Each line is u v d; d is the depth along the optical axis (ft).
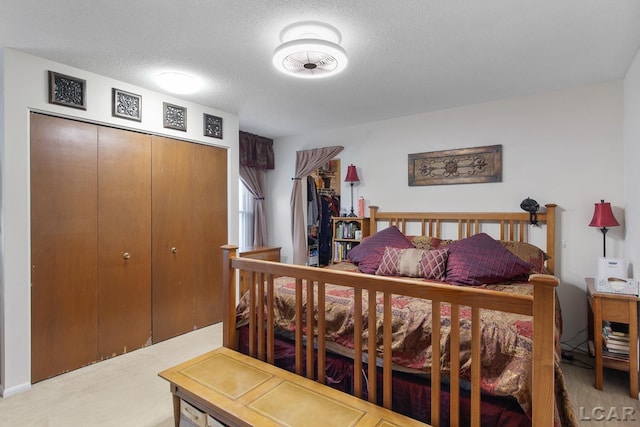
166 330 10.63
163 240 10.58
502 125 11.01
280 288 7.64
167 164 10.71
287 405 5.12
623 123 9.24
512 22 6.40
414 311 5.89
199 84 9.60
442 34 6.82
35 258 7.90
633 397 7.38
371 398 5.31
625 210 9.11
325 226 15.05
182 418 5.98
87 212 8.84
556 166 10.19
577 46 7.36
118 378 8.26
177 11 6.03
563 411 4.61
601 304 7.69
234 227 12.75
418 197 12.65
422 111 12.28
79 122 8.70
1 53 7.41
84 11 6.02
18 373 7.60
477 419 4.45
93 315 8.94
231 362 6.60
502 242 9.99
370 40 7.07
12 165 7.50
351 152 14.28
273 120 13.51
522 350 4.75
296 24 6.45
